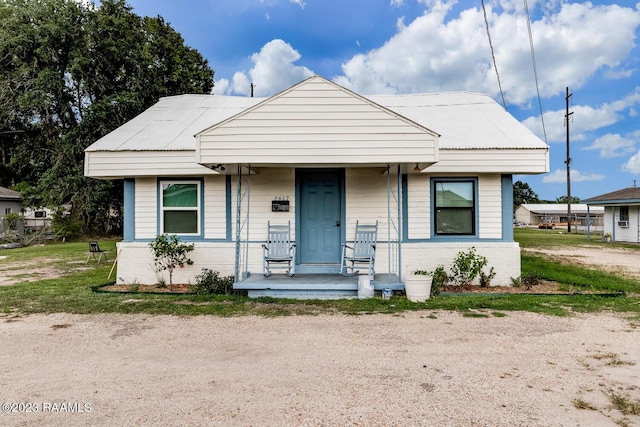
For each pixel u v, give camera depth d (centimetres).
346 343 509
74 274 1134
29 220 2878
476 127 965
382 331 562
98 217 2656
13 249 2003
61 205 2581
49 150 2600
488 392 365
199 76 3038
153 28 2900
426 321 614
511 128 955
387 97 1195
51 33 2359
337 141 733
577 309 688
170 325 597
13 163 2805
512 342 512
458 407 337
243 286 789
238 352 477
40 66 2505
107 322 614
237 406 339
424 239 918
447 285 910
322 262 927
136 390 371
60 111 2569
